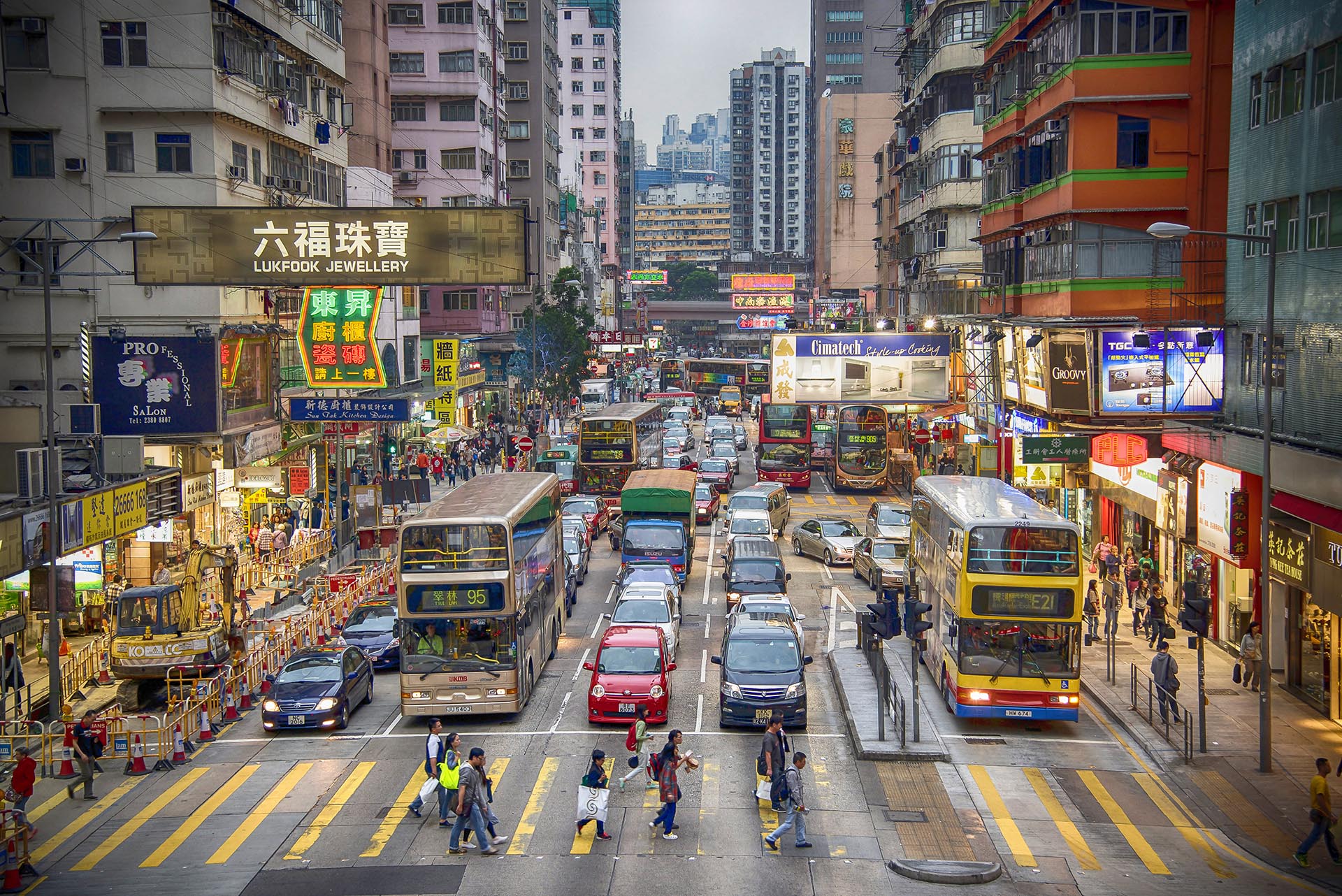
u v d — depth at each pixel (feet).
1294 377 87.35
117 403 124.26
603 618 118.32
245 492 139.13
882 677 79.36
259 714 87.76
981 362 162.50
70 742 72.02
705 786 70.18
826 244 496.23
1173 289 116.88
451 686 81.87
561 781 70.90
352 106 183.21
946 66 209.87
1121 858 60.44
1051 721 82.58
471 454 217.15
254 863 59.11
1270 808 67.46
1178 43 116.47
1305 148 85.92
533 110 344.69
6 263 131.23
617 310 585.22
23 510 82.99
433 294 265.95
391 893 55.26
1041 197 132.67
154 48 130.41
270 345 143.33
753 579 115.44
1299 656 89.20
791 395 186.60
